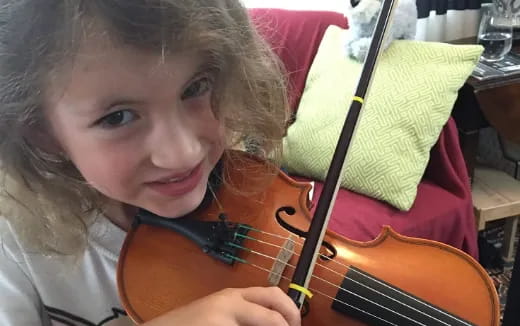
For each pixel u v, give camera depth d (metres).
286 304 0.59
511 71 1.60
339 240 0.81
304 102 1.57
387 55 1.44
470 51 1.37
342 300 0.71
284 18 1.74
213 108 0.62
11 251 0.73
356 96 0.81
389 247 0.81
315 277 0.74
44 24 0.50
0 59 0.54
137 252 0.74
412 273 0.76
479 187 1.72
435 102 1.35
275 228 0.78
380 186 1.34
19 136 0.61
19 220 0.71
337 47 1.60
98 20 0.48
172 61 0.52
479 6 1.94
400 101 1.36
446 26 1.98
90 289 0.78
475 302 0.73
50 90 0.54
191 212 0.77
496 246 1.77
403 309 0.70
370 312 0.70
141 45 0.49
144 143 0.57
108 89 0.51
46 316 0.80
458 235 1.41
